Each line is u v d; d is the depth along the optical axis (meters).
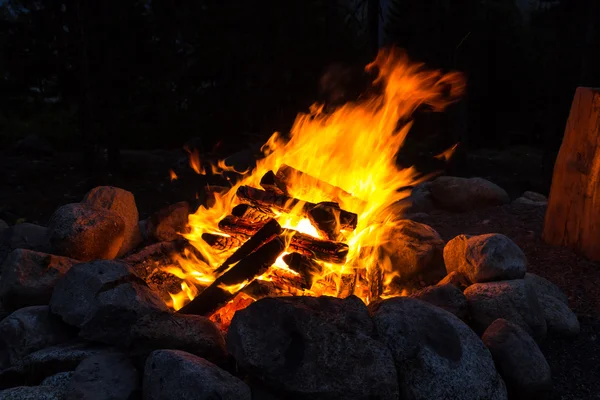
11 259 3.31
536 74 13.20
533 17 15.34
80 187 8.37
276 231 3.38
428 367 2.57
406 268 3.94
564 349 3.30
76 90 9.51
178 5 10.27
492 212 5.46
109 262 3.09
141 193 8.33
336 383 2.43
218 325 3.26
